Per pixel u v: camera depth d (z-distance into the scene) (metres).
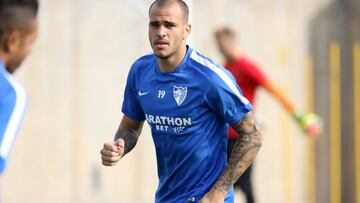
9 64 11.74
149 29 15.72
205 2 35.88
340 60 39.88
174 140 16.12
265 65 37.62
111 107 34.50
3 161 11.49
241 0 36.97
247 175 27.06
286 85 38.25
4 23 11.34
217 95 15.58
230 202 16.56
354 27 40.19
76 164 34.03
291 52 38.44
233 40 27.16
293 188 38.81
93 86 34.19
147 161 35.59
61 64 33.62
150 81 16.22
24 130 33.00
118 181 34.97
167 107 15.98
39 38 33.19
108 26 34.31
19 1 11.43
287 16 38.38
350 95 40.25
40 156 33.31
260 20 37.53
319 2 39.28
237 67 27.12
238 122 15.80
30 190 33.16
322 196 39.78
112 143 15.54
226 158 16.45
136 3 29.50
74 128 33.97
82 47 33.94
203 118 15.91
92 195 34.38
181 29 15.60
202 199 15.74
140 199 35.47
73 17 33.78
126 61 34.53
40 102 33.28
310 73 39.03
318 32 39.25
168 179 16.48
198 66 15.70
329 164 39.97
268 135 37.94
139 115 17.17
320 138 39.59
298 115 28.00
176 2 15.60
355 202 40.84
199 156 16.06
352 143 40.53
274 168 38.19
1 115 11.51
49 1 33.31
